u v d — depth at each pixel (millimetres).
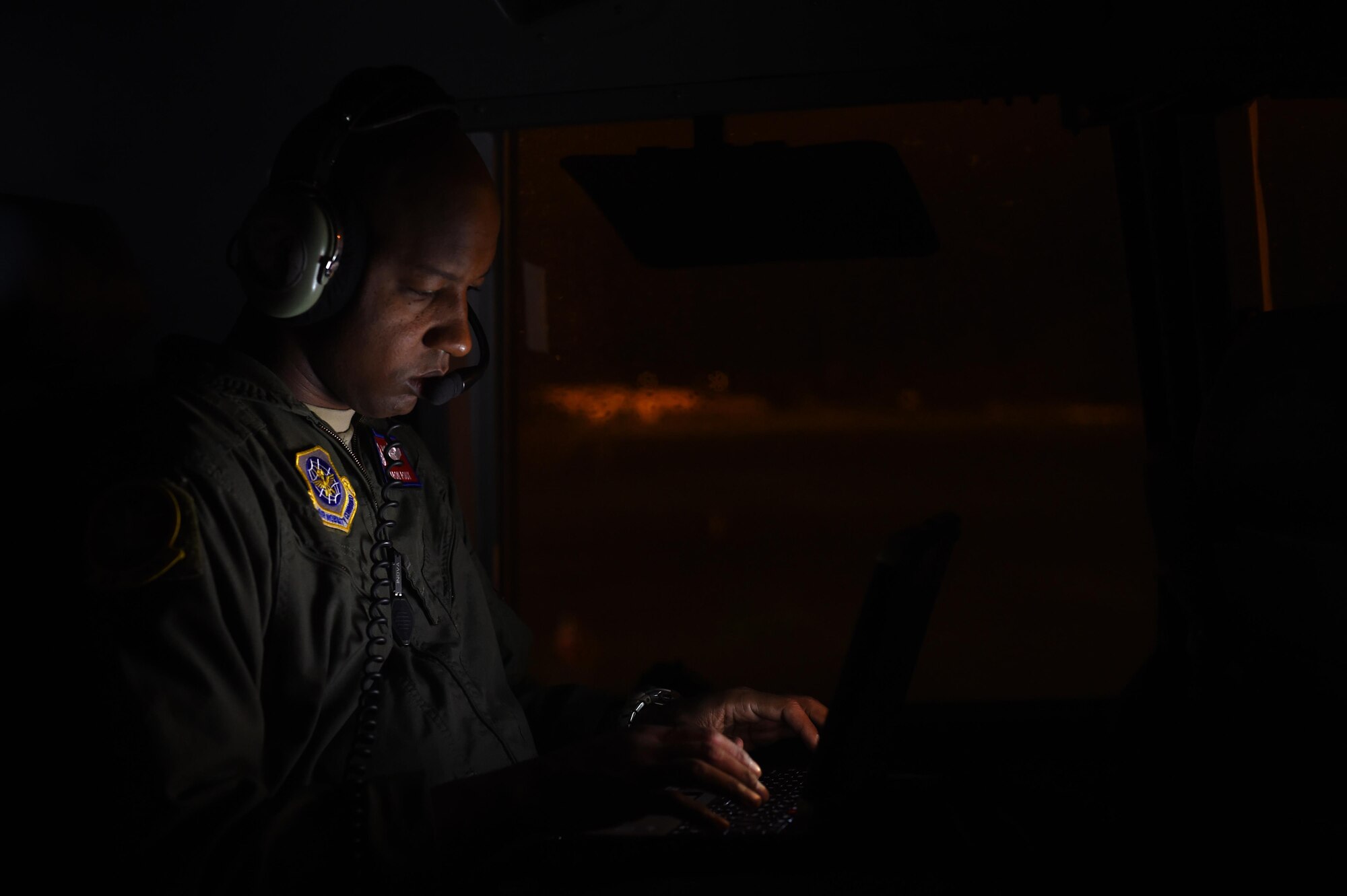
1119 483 4648
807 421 4879
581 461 4820
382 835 699
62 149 1216
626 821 780
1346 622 1128
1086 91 1249
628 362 4801
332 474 864
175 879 627
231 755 695
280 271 784
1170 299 1486
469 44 1238
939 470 4789
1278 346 1373
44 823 657
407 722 856
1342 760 1107
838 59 1238
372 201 821
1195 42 1224
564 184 4633
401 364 865
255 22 1232
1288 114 2771
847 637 3668
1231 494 1388
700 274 4809
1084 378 4781
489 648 1034
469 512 1532
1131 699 1441
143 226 1229
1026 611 3822
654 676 1185
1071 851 852
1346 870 843
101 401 805
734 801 781
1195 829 919
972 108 4574
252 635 748
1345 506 1229
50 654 678
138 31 1222
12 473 736
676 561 4270
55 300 878
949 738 1445
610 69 1245
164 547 683
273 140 1236
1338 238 2795
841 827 844
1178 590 1416
